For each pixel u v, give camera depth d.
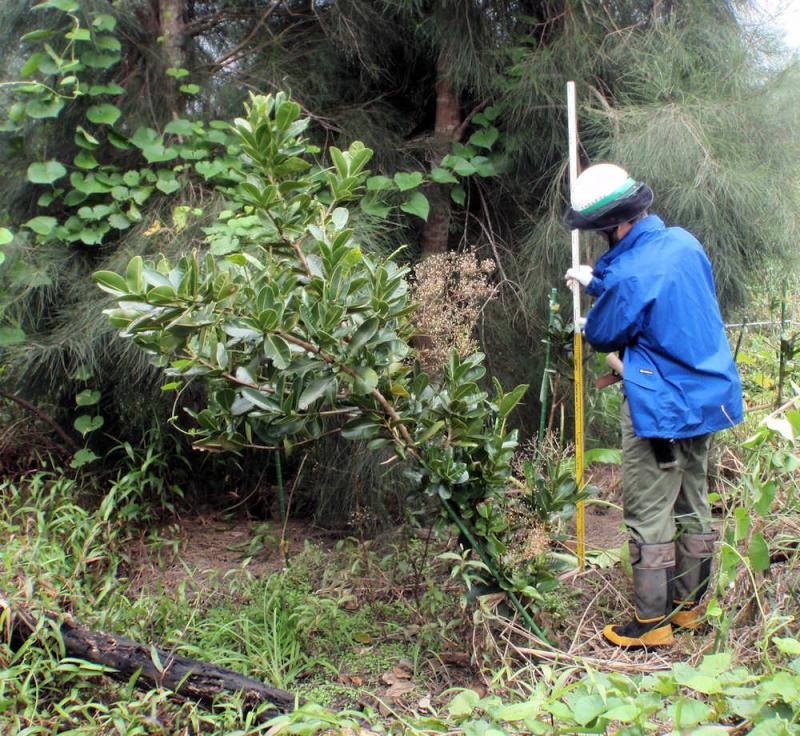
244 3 4.86
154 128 4.61
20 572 3.11
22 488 4.42
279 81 4.65
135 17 4.63
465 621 3.22
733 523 3.34
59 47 4.36
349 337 2.86
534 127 4.71
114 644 2.81
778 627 2.53
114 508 4.32
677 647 3.17
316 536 4.53
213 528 4.61
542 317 4.77
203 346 2.70
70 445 4.70
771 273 4.85
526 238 4.90
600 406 5.11
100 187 4.32
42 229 4.21
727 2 4.80
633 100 4.60
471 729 2.08
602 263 3.23
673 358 3.05
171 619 3.34
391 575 3.65
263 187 2.88
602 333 3.17
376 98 4.94
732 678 2.02
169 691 2.63
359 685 3.07
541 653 3.01
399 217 4.71
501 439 3.06
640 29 4.65
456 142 4.81
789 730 1.84
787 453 2.79
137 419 4.53
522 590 3.07
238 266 2.94
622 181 3.10
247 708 2.72
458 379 3.01
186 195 4.50
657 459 3.14
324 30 4.68
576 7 4.64
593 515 4.64
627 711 1.88
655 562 3.17
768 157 4.45
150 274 2.59
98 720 2.66
